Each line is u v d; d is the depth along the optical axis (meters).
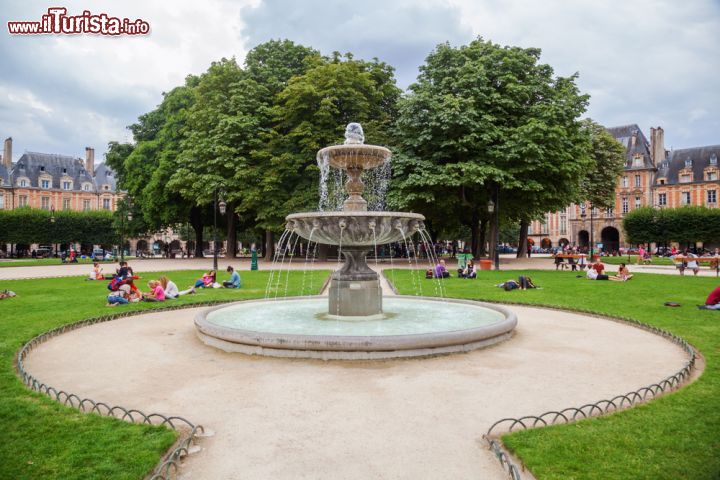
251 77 34.75
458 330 7.55
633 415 4.82
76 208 88.81
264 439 4.43
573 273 23.67
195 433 4.52
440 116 26.91
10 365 6.92
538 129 25.77
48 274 26.30
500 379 6.18
